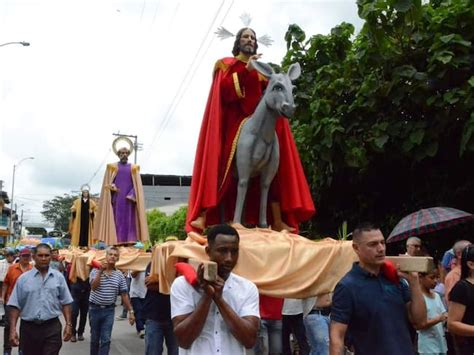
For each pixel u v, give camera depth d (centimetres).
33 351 721
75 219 1555
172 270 555
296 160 596
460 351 508
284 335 761
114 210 1185
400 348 375
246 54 577
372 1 751
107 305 884
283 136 590
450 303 511
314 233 1040
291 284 483
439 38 726
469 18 739
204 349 345
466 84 715
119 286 915
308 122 957
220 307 338
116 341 1245
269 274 480
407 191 905
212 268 330
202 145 584
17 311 730
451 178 839
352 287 387
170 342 734
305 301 693
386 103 809
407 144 769
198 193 561
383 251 388
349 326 390
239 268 480
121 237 1177
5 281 985
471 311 502
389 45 788
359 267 398
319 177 924
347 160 819
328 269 496
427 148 768
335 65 920
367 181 909
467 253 518
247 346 348
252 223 596
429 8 800
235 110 585
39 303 721
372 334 378
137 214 1193
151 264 695
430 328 646
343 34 967
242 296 362
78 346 1162
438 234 902
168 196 6022
